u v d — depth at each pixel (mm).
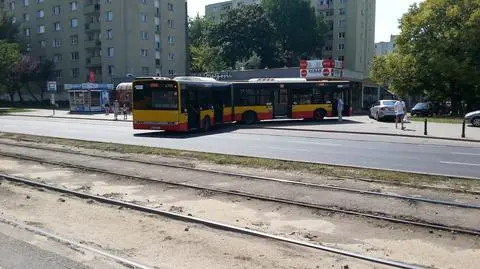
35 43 86500
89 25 77312
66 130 29484
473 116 30328
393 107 35562
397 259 6391
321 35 94750
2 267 5953
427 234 7605
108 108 50094
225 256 6441
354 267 6062
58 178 12797
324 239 7320
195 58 86750
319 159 15883
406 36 47375
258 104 33719
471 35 43531
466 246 6973
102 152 18047
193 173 13305
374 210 9148
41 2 84750
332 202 9789
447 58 44406
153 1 74750
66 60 81688
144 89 26109
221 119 30953
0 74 72062
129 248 6801
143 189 11281
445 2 45750
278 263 6176
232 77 57406
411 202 9758
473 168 14031
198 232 7664
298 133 26375
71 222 8266
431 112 47719
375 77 50312
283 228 7961
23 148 19672
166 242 7086
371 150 18484
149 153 17453
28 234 7418
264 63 85562
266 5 91188
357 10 98750
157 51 75875
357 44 99875
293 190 10984
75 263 6094
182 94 26000
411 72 47375
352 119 38469
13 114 52000
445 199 9953
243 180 12227
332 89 35781
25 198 10273
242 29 83250
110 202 9867
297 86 34781
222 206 9547
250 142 21500
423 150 18609
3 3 93500
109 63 73375
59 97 83062
